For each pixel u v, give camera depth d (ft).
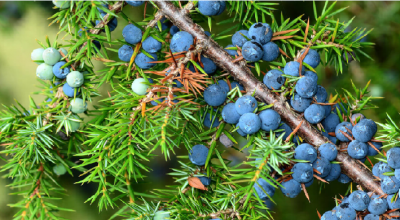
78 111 1.75
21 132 1.72
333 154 1.70
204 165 1.74
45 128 1.73
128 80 1.76
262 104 1.71
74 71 1.73
